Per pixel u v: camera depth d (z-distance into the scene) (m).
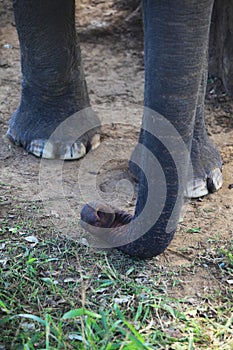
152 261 3.32
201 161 3.87
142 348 2.62
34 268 3.26
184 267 3.30
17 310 2.99
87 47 5.82
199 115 3.83
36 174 4.05
